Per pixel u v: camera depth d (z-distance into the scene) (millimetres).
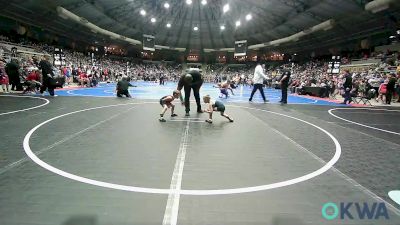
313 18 36031
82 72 28859
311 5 32094
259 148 5422
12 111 9195
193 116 9258
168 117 8930
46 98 13477
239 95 21656
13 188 3283
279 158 4781
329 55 48625
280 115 10227
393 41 32438
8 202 2945
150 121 8086
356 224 2697
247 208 2953
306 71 43844
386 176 3998
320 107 13617
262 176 3893
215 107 8375
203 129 7141
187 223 2633
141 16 49500
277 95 23094
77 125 7188
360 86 21391
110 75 43062
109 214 2756
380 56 30438
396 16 28547
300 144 5832
